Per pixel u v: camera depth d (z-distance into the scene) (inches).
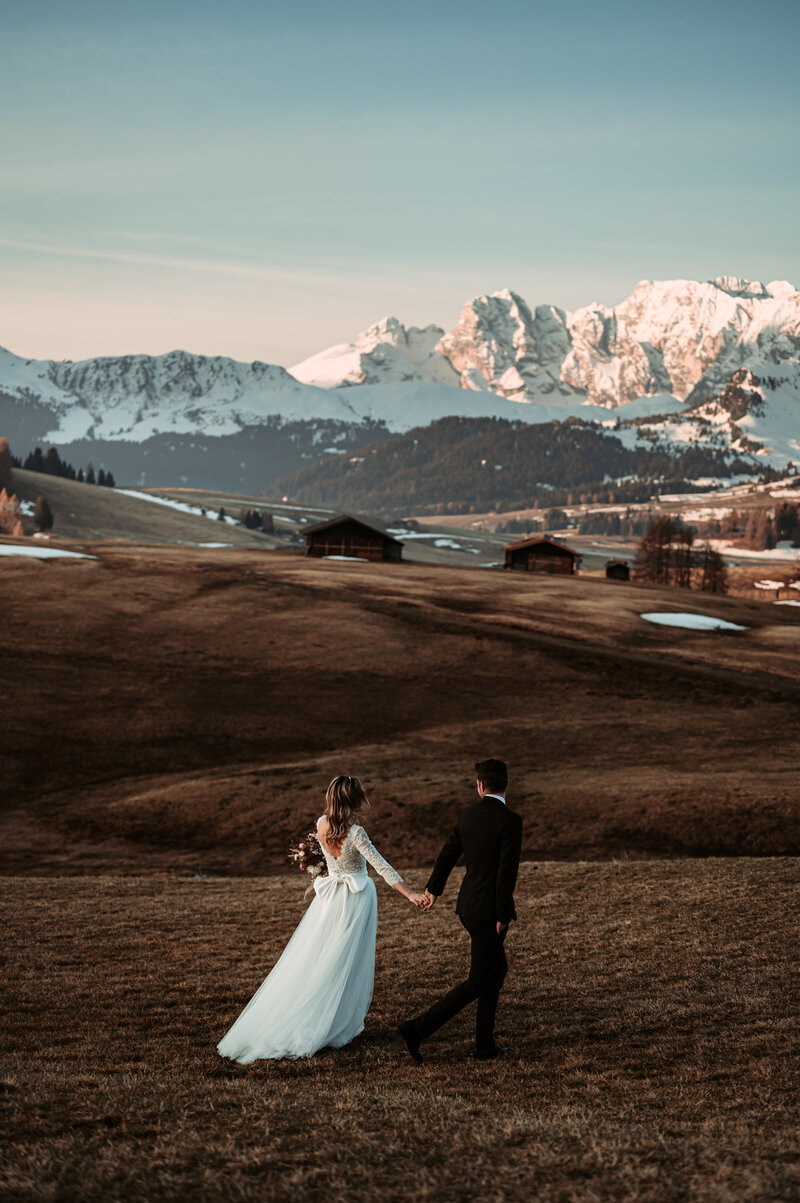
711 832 1082.1
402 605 2573.8
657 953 480.7
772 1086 287.6
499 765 336.2
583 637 2305.6
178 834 1232.2
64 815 1306.6
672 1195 203.5
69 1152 231.1
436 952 515.2
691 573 5708.7
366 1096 280.4
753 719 1658.5
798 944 478.6
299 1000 337.7
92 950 528.1
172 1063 330.0
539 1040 353.7
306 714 1723.7
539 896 668.7
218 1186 210.4
